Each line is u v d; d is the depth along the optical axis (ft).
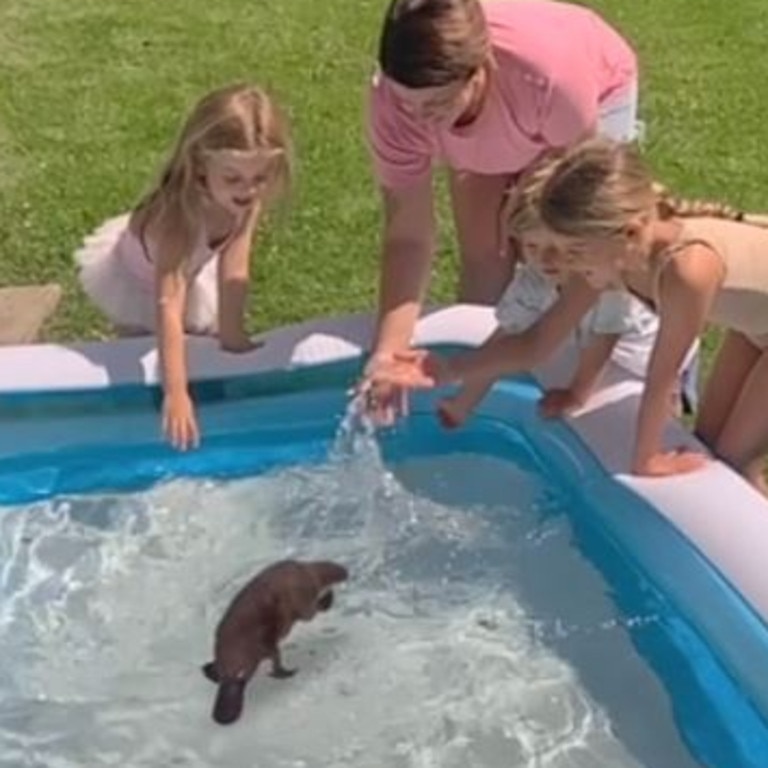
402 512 12.92
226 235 13.06
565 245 11.07
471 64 11.39
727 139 18.65
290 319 15.48
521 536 12.64
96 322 15.35
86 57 20.66
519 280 12.55
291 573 11.39
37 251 16.48
